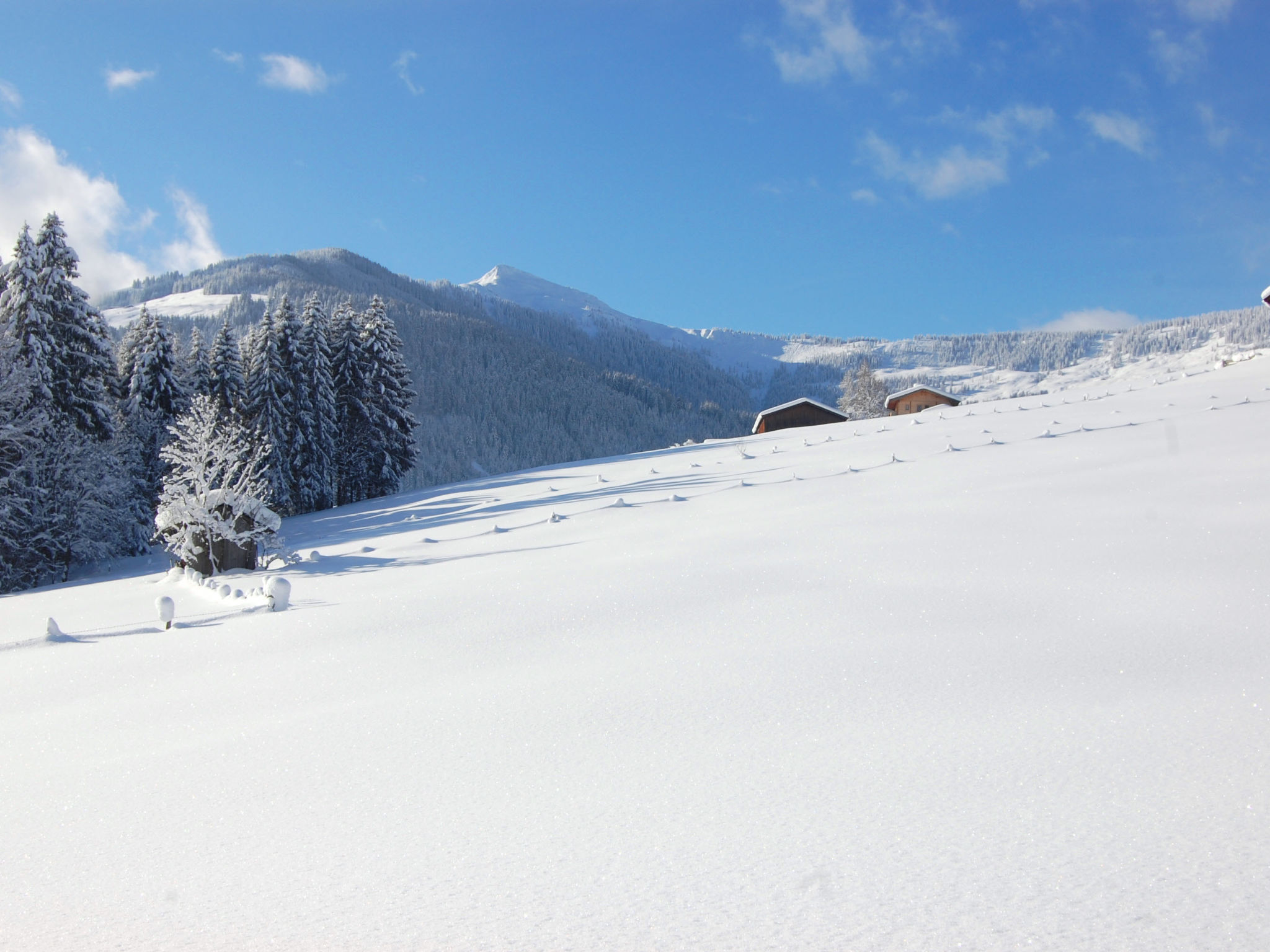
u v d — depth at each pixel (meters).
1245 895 2.68
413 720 5.59
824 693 5.40
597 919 2.84
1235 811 3.30
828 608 7.70
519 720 5.38
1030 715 4.70
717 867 3.18
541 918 2.87
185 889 3.37
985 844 3.21
